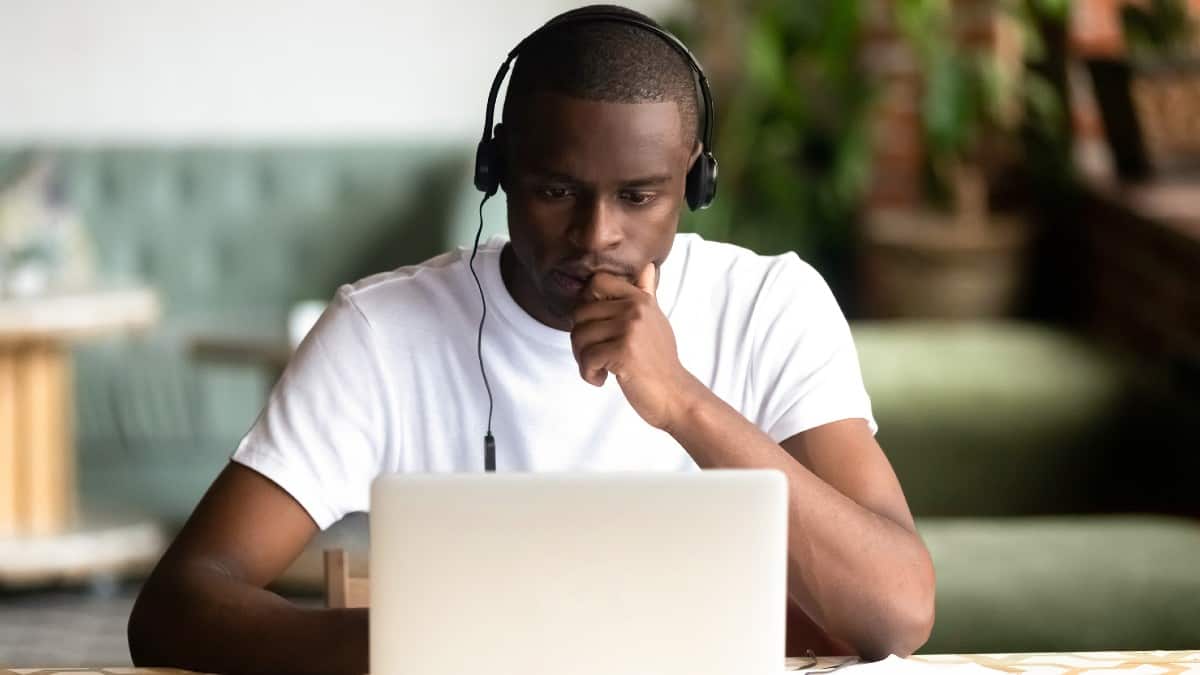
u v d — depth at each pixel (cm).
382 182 1152
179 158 1150
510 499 232
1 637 793
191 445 1019
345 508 338
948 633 544
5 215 905
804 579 301
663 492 232
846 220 1112
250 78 1207
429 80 1220
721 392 346
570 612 233
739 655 233
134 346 1033
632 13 299
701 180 330
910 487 772
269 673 288
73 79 1191
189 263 1138
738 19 1132
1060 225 1038
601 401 339
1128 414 784
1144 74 935
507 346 340
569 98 288
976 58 1042
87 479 1001
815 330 349
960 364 826
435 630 234
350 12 1212
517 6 1219
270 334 922
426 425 343
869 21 1118
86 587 910
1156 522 646
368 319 345
